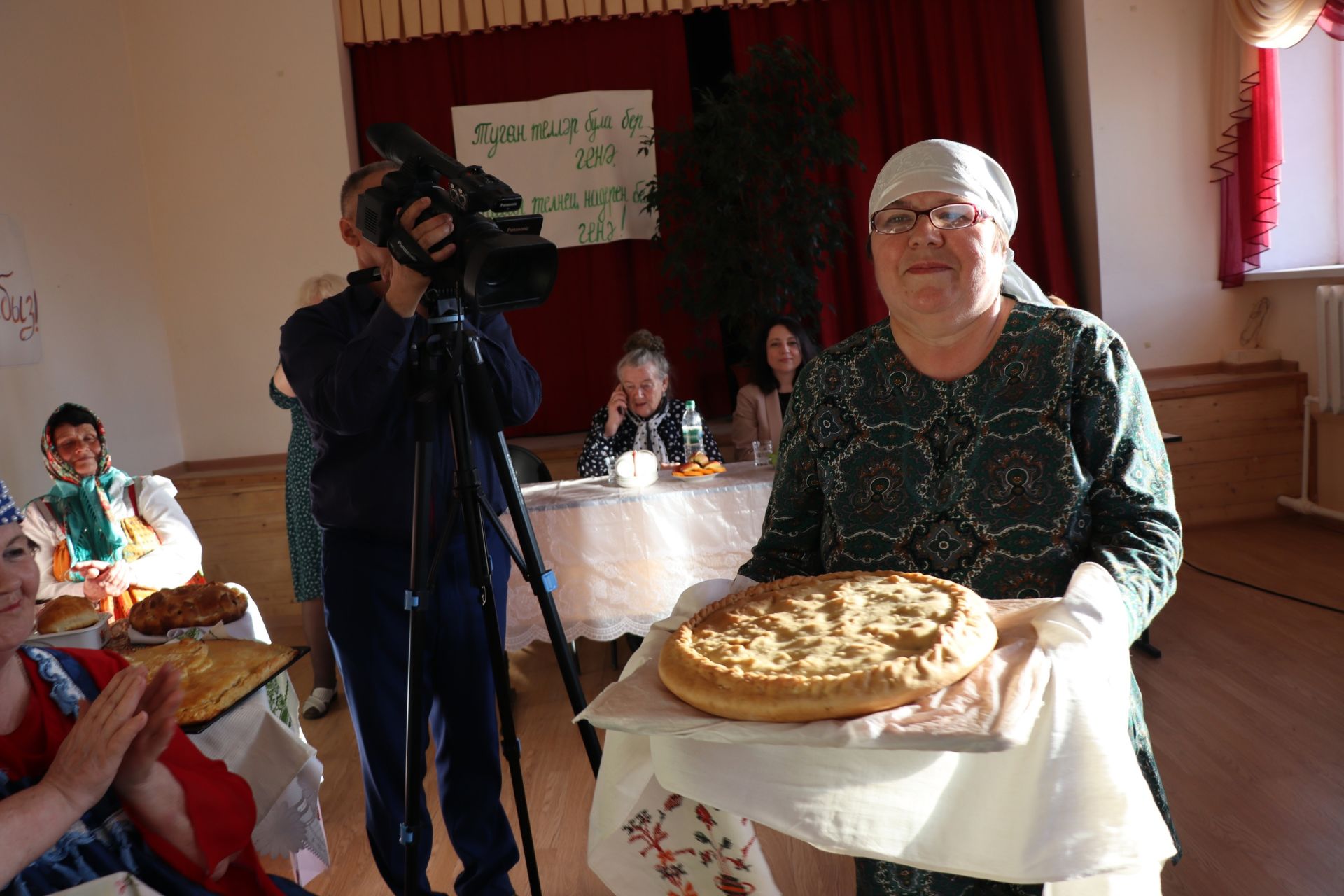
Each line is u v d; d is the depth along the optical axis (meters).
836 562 1.22
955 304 1.08
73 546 2.58
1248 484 4.66
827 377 1.23
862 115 5.08
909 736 0.77
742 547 3.09
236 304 4.82
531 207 5.07
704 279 4.65
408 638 1.82
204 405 4.87
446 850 2.39
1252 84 4.52
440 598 1.80
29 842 1.08
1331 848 2.11
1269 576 3.90
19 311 3.61
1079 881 0.90
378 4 4.82
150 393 4.59
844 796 0.85
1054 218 5.04
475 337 1.61
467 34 4.93
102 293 4.24
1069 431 1.09
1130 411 1.09
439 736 1.91
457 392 1.56
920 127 5.11
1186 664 3.16
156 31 4.70
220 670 1.73
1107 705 0.86
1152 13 4.86
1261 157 4.56
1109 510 1.09
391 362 1.54
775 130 4.58
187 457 4.89
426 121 5.00
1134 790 0.84
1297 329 4.72
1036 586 1.10
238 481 4.48
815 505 1.28
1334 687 2.89
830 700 0.83
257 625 2.05
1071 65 5.04
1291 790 2.35
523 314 5.20
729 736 0.84
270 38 4.72
